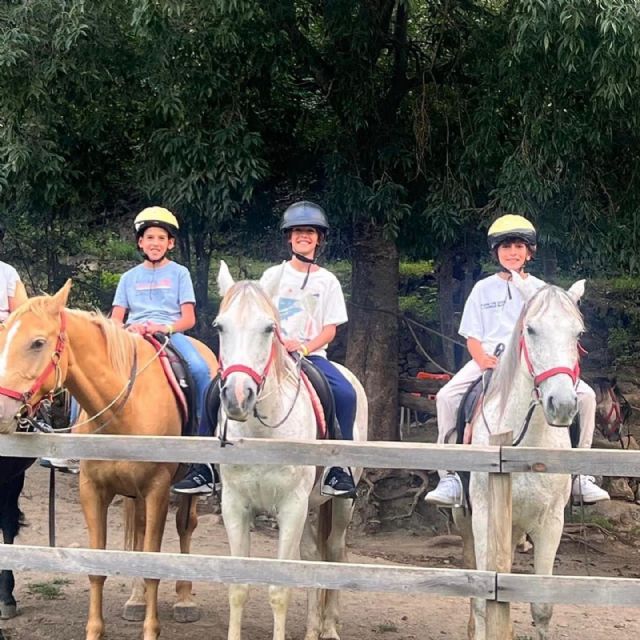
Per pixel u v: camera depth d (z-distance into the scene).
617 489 9.29
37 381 4.07
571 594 3.47
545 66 6.86
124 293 5.50
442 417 4.94
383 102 8.36
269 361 3.97
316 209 4.98
